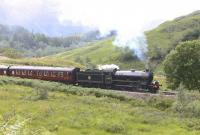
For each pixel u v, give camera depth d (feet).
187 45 219.20
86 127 141.18
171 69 222.48
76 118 151.33
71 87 226.58
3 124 31.27
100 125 142.82
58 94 211.41
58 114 157.28
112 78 227.20
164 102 186.39
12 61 430.20
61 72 251.80
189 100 182.50
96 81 233.96
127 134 134.72
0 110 154.40
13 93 205.67
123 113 166.81
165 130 142.00
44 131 39.63
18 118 33.37
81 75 242.37
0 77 258.78
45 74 261.65
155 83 216.95
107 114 161.48
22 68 278.26
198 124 151.53
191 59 215.72
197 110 172.04
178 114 170.60
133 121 154.81
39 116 148.77
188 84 217.36
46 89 213.66
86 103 188.44
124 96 200.54
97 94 211.41
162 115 167.43
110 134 133.90
